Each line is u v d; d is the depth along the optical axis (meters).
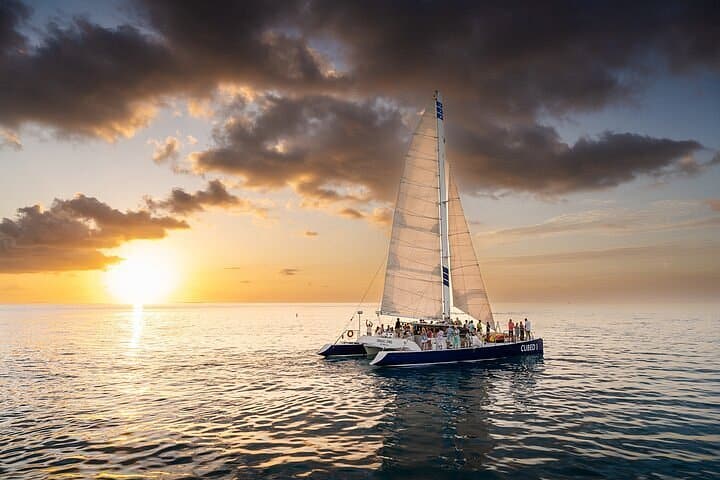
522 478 11.99
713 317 120.44
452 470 12.59
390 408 19.81
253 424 17.31
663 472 12.34
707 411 18.98
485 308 36.28
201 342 51.94
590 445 14.66
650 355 37.69
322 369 30.89
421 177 34.59
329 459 13.48
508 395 22.36
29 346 47.56
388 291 34.12
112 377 27.94
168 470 12.61
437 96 35.28
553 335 60.22
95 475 12.27
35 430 16.53
